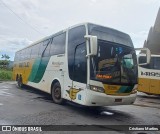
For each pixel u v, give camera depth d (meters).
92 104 8.03
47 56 12.18
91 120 7.67
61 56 10.34
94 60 8.16
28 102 10.63
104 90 8.06
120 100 8.33
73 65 9.20
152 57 15.65
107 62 8.37
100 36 8.73
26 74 16.14
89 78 8.05
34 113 8.22
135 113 9.43
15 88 17.62
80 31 9.12
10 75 30.06
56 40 11.33
